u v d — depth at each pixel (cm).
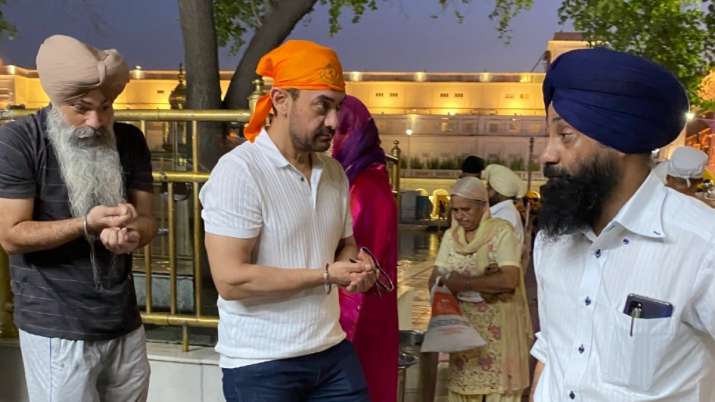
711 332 104
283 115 166
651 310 105
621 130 104
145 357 210
